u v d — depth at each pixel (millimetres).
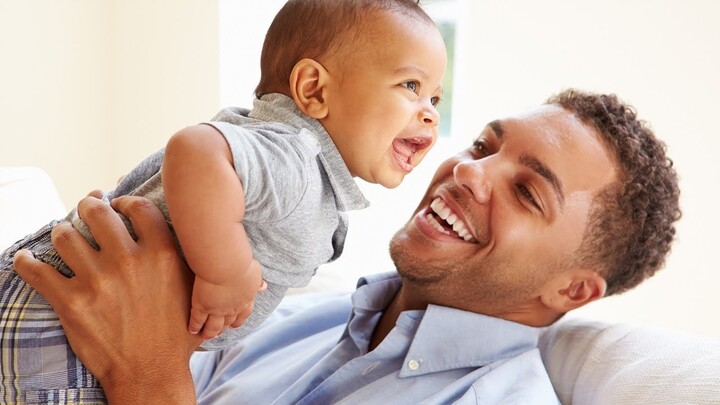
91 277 934
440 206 1411
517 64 3041
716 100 2773
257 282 896
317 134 986
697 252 2840
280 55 1021
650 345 1323
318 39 992
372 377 1339
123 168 3398
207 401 1403
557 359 1422
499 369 1288
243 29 3375
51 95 2822
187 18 3279
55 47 2824
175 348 978
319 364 1386
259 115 1004
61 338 932
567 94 1470
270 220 897
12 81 2566
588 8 2910
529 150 1365
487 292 1382
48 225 1041
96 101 3174
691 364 1219
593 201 1334
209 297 881
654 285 2893
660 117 2852
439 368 1327
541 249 1342
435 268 1379
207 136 821
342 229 1070
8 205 1460
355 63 981
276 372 1427
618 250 1361
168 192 817
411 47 993
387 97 983
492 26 3051
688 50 2789
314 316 1589
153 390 963
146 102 3350
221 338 1070
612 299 2943
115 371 953
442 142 3344
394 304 1499
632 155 1341
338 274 2039
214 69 3299
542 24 2986
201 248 828
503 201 1353
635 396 1208
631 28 2859
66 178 2973
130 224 1006
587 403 1298
